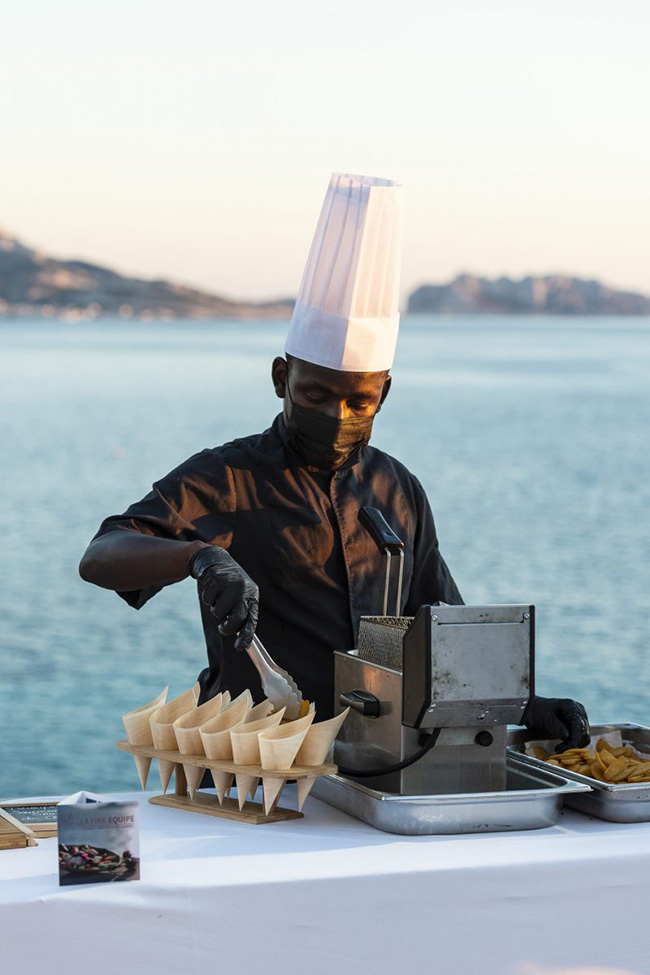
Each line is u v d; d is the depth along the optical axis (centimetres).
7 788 650
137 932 163
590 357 10488
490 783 198
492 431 3281
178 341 15612
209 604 202
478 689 190
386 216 231
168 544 213
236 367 7781
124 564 216
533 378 6481
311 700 245
